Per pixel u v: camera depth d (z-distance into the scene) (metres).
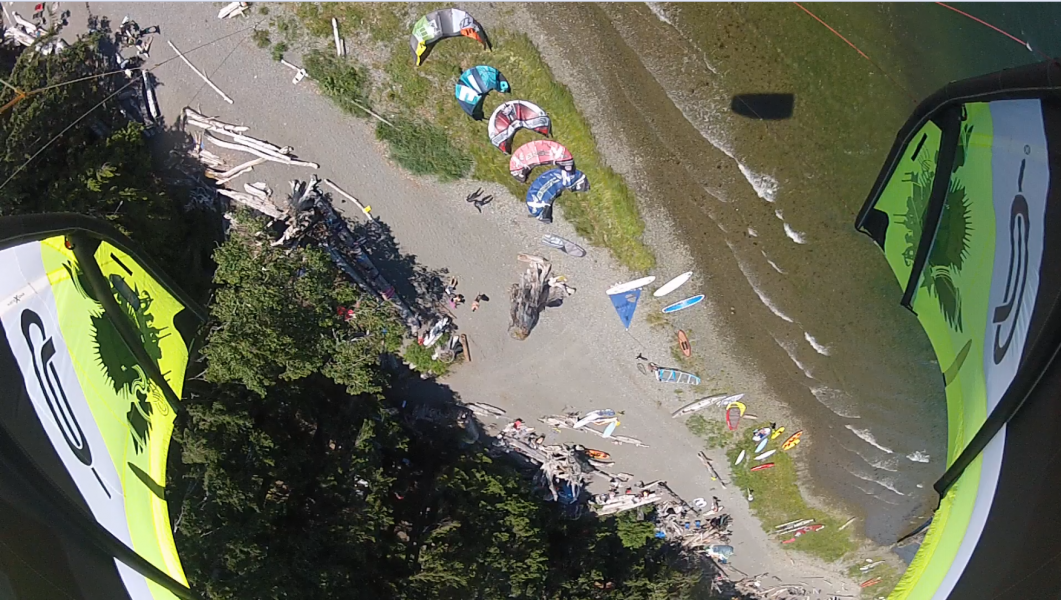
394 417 16.84
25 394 9.62
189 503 13.95
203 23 16.00
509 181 16.64
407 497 16.86
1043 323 9.98
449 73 16.25
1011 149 10.92
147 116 16.05
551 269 16.88
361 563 14.75
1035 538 9.95
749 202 16.89
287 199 16.23
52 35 15.72
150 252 15.03
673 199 16.88
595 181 16.80
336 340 15.25
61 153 15.39
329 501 15.45
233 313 14.42
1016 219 10.73
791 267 17.08
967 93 12.12
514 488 16.25
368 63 16.20
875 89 16.55
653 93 16.64
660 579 16.75
